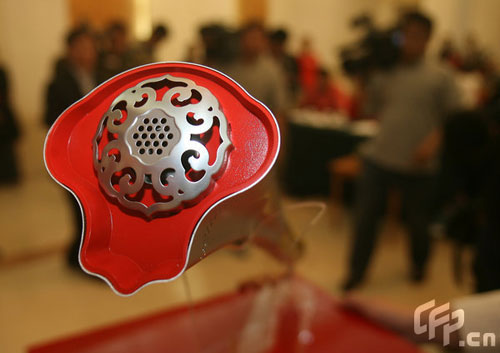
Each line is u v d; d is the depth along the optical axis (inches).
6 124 108.0
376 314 26.5
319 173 103.0
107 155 11.4
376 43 79.1
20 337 56.4
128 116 11.5
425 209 66.1
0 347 54.3
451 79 59.7
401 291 68.6
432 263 76.6
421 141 61.1
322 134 100.4
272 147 11.6
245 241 18.0
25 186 117.1
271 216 17.6
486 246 34.7
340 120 106.4
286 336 25.5
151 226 11.6
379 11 185.9
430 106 60.3
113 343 24.8
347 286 67.7
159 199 11.5
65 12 114.9
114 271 11.3
